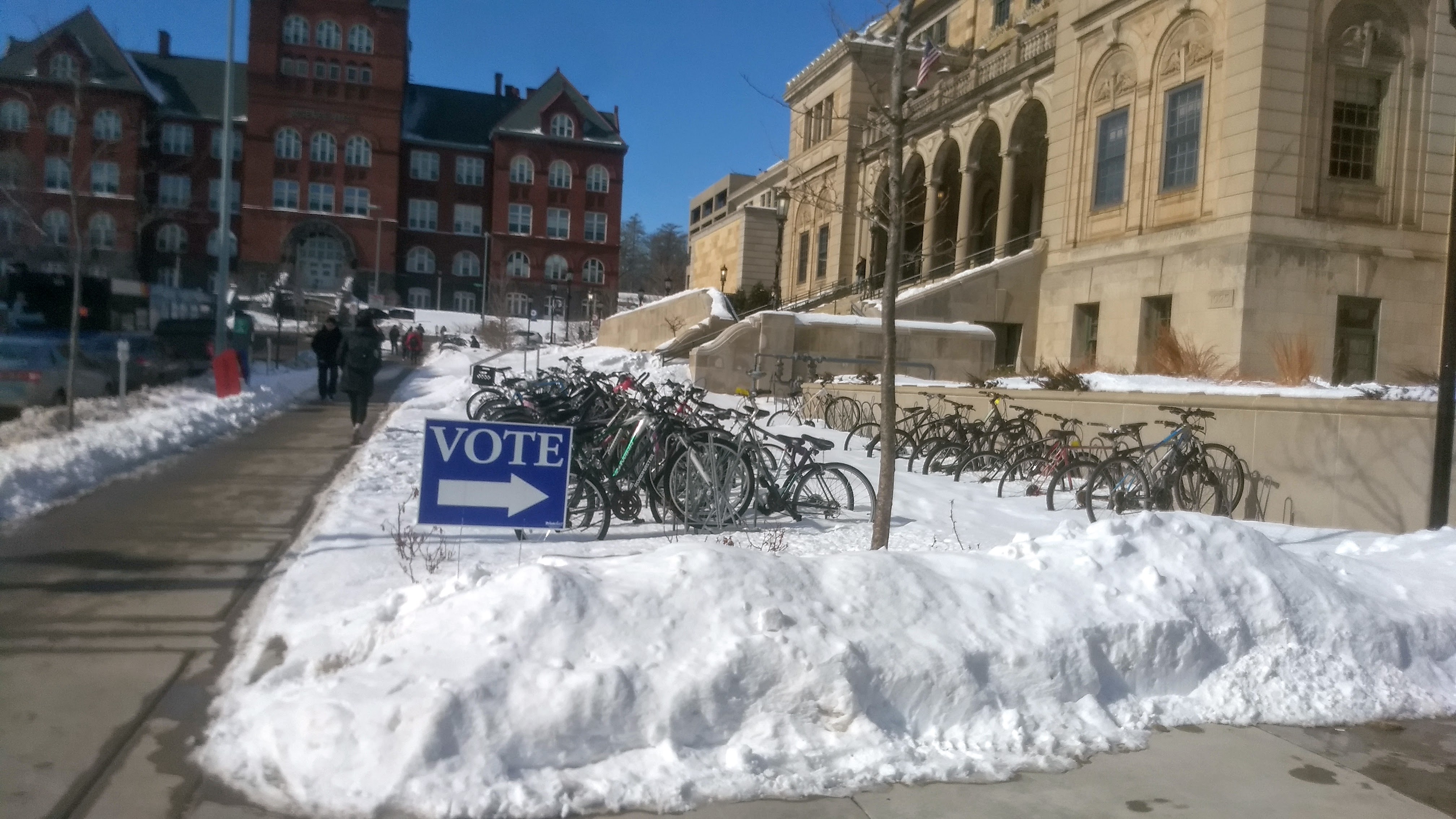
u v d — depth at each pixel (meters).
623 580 4.95
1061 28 25.17
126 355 14.38
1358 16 19.52
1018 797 4.24
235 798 3.83
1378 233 19.75
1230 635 5.55
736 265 49.19
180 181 66.12
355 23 67.75
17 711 4.49
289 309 57.62
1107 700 5.14
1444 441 8.41
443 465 6.48
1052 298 25.09
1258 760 4.73
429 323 65.56
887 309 7.18
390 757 3.86
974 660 4.85
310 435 14.16
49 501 8.83
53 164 47.00
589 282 73.75
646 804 3.96
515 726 4.06
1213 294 19.80
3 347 15.44
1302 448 9.91
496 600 4.66
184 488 9.74
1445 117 19.94
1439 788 4.50
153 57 68.25
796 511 9.05
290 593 6.11
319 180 67.75
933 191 32.22
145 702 4.64
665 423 8.55
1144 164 22.23
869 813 4.03
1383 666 5.74
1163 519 6.14
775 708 4.47
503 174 72.25
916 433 13.82
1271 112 19.12
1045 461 11.23
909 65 29.12
